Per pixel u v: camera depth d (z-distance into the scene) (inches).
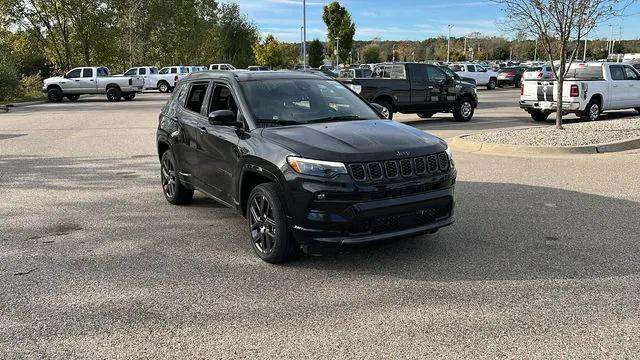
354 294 172.2
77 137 610.5
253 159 200.8
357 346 139.6
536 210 265.0
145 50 2326.5
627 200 280.4
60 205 297.6
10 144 554.9
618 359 130.9
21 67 1936.5
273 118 217.8
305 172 181.2
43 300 172.4
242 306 165.5
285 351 138.1
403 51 4724.4
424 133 210.5
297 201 183.3
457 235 228.4
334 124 212.7
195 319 157.3
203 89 261.6
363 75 993.5
